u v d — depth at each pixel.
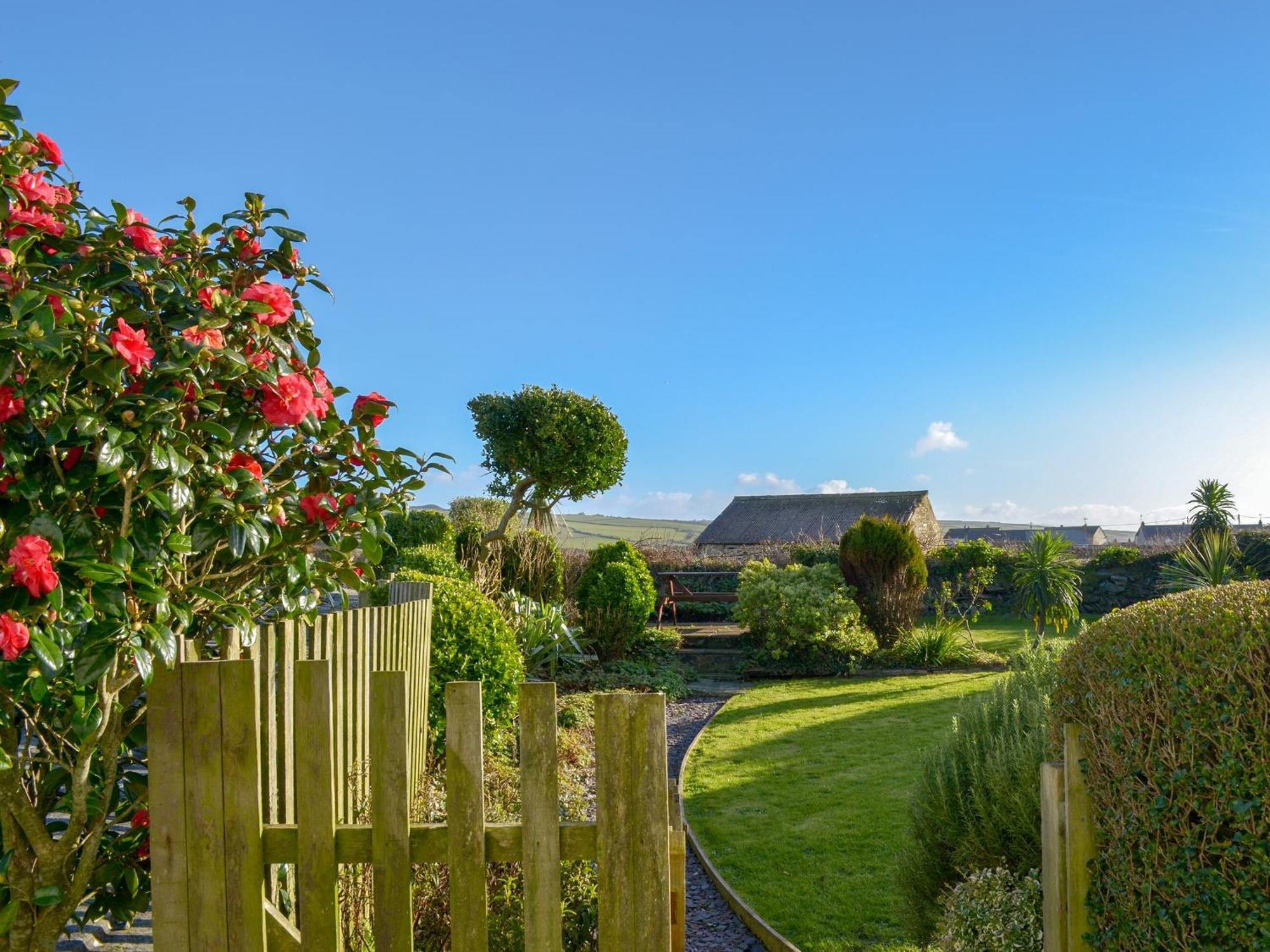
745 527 29.73
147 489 2.20
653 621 17.62
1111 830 2.69
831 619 13.04
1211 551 14.67
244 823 2.37
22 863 2.42
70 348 2.08
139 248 2.41
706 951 4.40
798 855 5.45
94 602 2.05
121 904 2.63
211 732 2.38
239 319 2.49
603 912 2.34
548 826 2.34
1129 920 2.62
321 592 2.98
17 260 2.09
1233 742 2.37
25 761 2.48
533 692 2.35
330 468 2.80
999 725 4.30
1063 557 14.63
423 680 6.15
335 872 2.36
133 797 2.63
